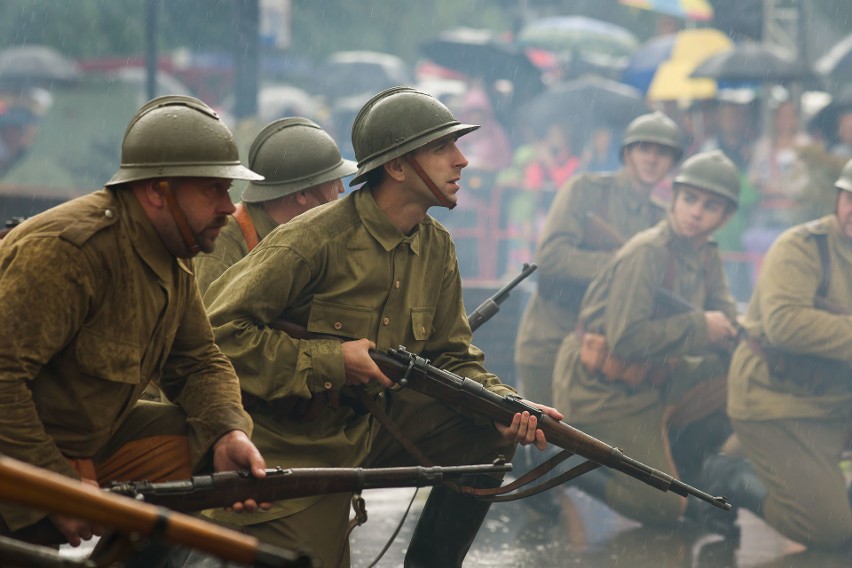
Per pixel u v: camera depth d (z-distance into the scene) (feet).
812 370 38.47
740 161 74.18
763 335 39.19
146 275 19.40
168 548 20.77
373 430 25.40
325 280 24.18
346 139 99.19
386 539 35.65
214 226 19.54
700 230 42.63
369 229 24.32
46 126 92.38
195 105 19.51
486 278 80.28
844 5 118.32
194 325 21.02
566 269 46.80
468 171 82.07
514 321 55.88
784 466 38.22
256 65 78.54
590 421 41.06
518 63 93.20
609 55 108.58
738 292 71.51
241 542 11.87
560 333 46.93
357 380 23.70
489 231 80.74
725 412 42.14
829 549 37.42
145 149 19.10
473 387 24.32
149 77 88.33
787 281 39.04
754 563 35.37
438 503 26.04
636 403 40.68
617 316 41.06
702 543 37.86
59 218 18.81
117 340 19.19
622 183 48.21
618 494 39.60
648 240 42.01
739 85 87.66
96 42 122.31
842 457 41.60
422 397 25.43
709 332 41.83
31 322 18.29
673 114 83.15
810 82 88.33
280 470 19.52
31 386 19.07
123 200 19.31
